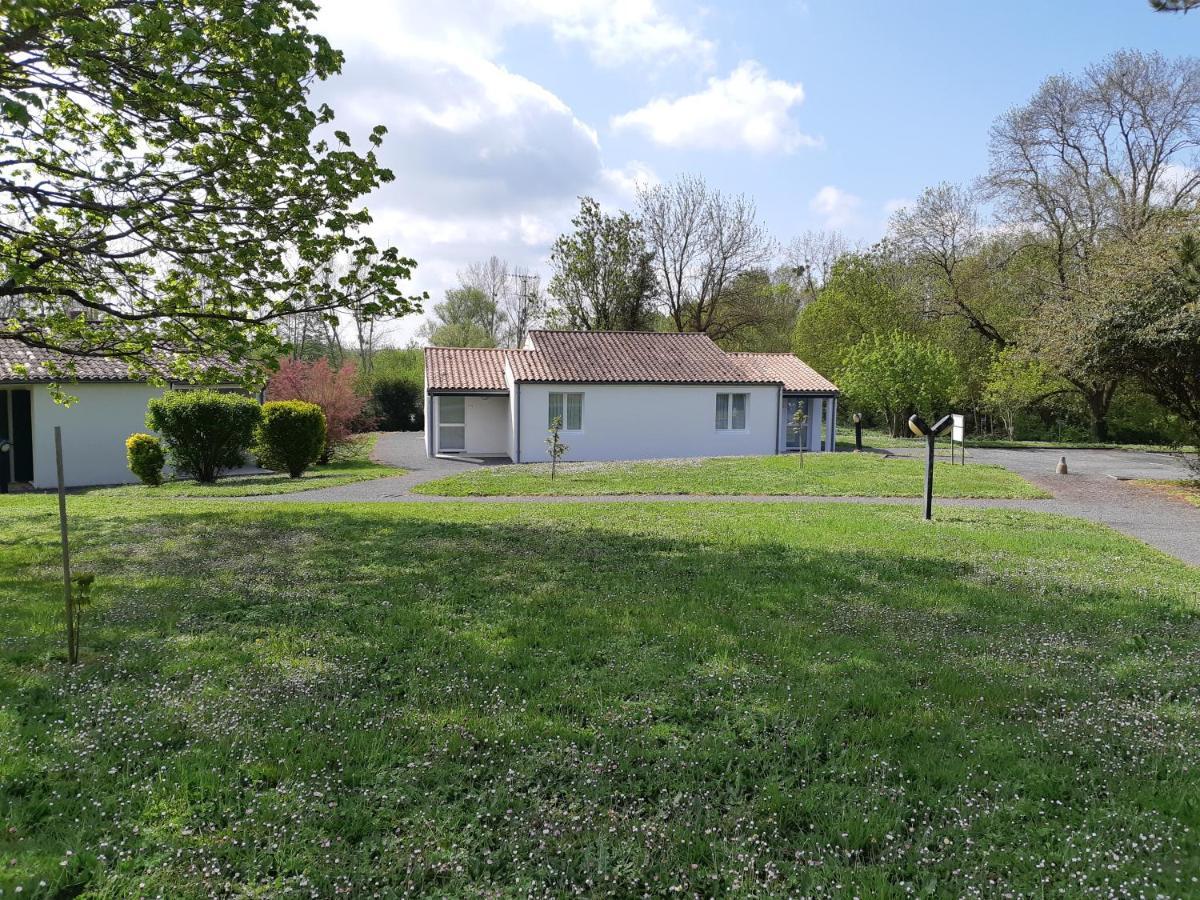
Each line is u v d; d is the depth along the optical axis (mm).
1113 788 3451
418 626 5762
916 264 42312
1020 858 2926
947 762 3672
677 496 16031
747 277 46625
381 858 2891
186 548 8891
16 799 3225
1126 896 2678
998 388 35219
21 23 7336
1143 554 9312
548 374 25578
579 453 25906
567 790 3385
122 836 2977
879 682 4672
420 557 8375
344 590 6863
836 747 3838
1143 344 15672
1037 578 7734
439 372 27766
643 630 5684
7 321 11305
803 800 3314
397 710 4168
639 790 3422
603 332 30094
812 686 4594
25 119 6945
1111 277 17516
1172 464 22625
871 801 3314
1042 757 3734
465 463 24969
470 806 3271
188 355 11211
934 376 32000
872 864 2902
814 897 2701
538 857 2914
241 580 7223
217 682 4586
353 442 30172
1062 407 39531
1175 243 15773
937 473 19250
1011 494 15734
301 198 9992
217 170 9484
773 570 7871
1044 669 5000
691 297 47125
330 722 4016
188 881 2707
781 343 51469
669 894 2732
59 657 4992
